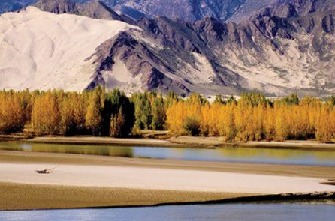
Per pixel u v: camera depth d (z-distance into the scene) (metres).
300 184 135.62
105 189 122.06
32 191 117.44
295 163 192.62
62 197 113.12
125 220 97.88
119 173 148.25
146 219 98.94
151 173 150.00
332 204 113.94
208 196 118.44
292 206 111.56
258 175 151.00
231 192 122.94
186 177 143.25
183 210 106.50
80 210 104.25
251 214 104.50
